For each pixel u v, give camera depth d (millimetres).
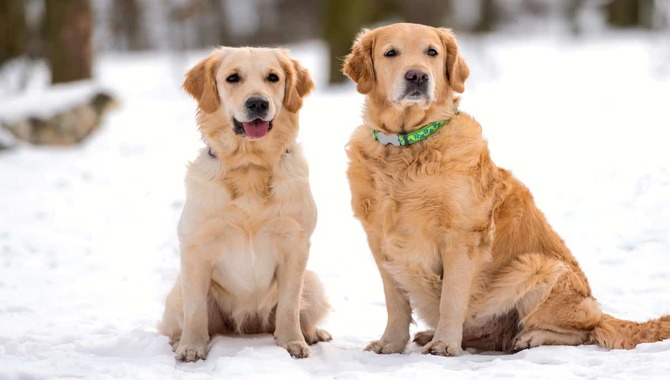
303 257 6312
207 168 6215
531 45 30516
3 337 6527
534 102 18609
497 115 17312
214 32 37625
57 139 17203
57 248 10281
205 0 31859
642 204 10211
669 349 5594
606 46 28281
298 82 6621
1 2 24203
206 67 6477
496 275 6363
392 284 6379
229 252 6266
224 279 6438
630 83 20391
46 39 20328
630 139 13891
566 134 14930
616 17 35000
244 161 6152
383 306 7918
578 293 6180
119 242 10617
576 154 13273
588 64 24375
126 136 17828
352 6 22344
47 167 15211
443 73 6418
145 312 7668
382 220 6250
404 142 6199
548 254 6445
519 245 6422
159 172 14672
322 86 22750
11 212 12102
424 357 5895
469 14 37156
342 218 11227
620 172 11766
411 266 6250
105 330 6934
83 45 19891
